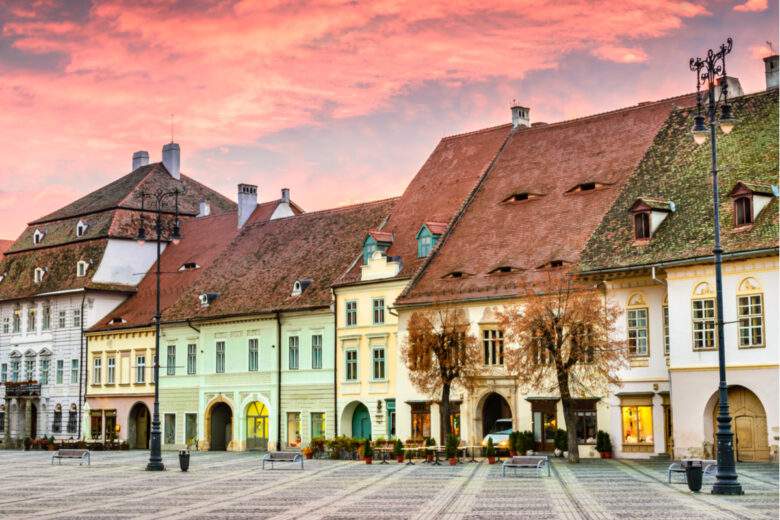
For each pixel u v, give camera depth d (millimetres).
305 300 78438
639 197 58344
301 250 84438
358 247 79750
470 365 61531
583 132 70875
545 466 52812
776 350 51094
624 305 58438
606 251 58750
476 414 65312
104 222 100562
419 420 68938
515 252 66250
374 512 34500
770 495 37438
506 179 72438
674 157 60875
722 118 40781
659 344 57062
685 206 57125
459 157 78250
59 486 48719
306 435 77562
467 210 72500
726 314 52938
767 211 52906
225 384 84125
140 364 92312
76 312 98938
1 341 107438
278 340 80062
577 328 53781
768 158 55625
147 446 91875
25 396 102875
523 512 33406
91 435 96375
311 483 47062
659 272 56125
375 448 62938
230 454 77000
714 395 53281
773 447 51094
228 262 90125
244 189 94625
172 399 88750
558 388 60906
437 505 36094
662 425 56750
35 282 104250
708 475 45281
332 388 75812
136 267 99938
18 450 96938
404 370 70062
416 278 69750
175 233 63719
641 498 36969
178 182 106812
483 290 65312
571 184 67812
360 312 74250
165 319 89188
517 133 75750
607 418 58969
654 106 68062
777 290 51219
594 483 43125
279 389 79625
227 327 84438
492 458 57938
